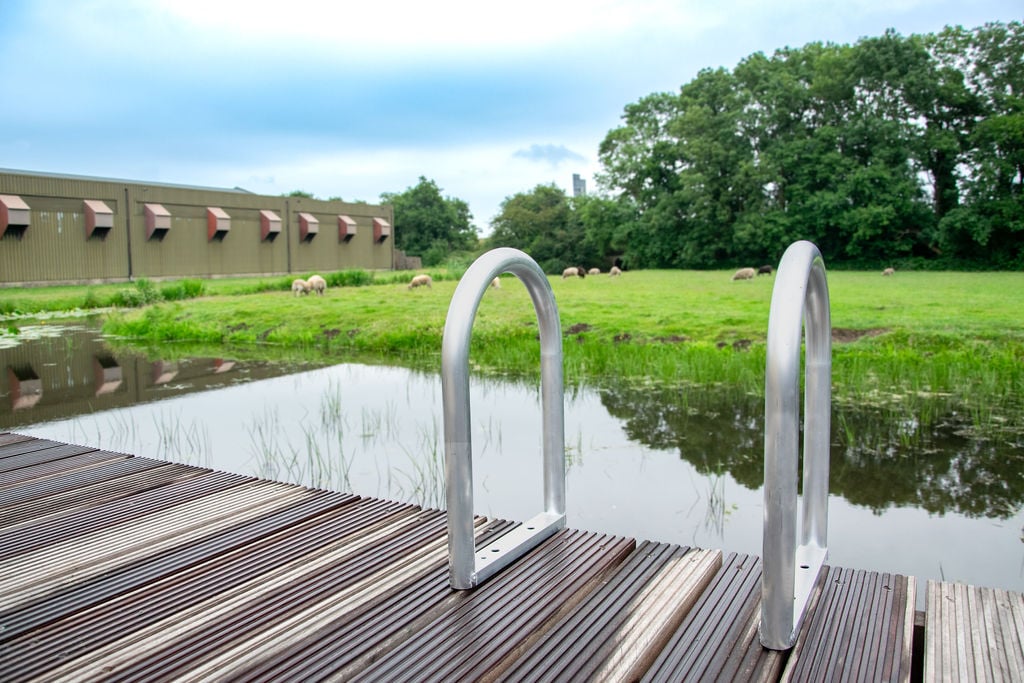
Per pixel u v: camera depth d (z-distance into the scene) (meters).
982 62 28.09
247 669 1.39
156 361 9.24
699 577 1.75
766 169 30.06
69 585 1.83
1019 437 4.56
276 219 29.41
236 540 2.13
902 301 11.46
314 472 4.08
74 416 5.89
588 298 13.36
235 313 13.36
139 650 1.49
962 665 1.36
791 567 1.39
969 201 26.66
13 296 18.62
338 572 1.85
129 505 2.52
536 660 1.39
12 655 1.48
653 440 4.68
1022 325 8.38
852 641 1.44
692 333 9.16
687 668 1.36
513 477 3.88
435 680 1.32
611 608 1.60
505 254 1.81
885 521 3.19
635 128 37.06
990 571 2.64
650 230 33.41
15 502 2.59
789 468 1.35
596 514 3.29
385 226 35.41
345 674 1.36
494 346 9.04
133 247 24.70
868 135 28.77
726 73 34.06
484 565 1.76
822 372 1.71
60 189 22.53
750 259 31.53
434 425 5.27
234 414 5.82
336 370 8.26
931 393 5.94
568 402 5.94
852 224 27.66
